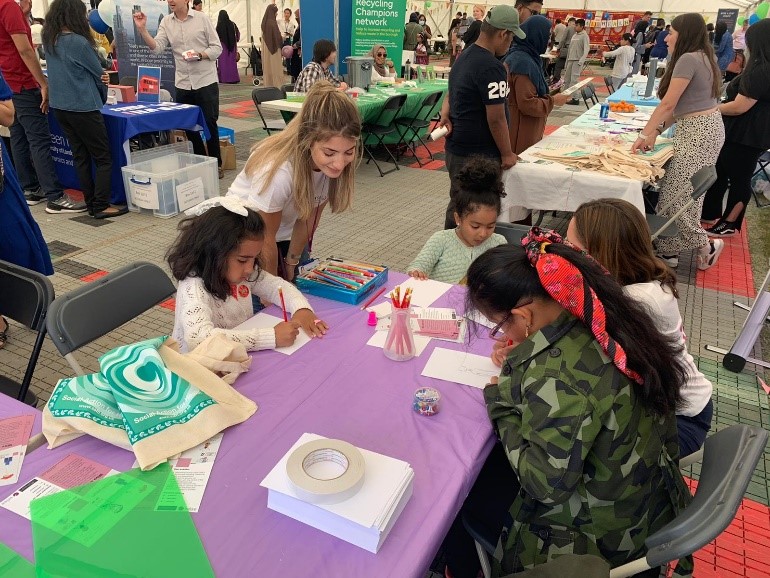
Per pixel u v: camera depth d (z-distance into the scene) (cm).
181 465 110
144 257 375
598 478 110
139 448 110
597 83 1392
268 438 120
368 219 474
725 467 111
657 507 117
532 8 414
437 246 235
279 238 220
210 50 512
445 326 171
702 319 336
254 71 1262
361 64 627
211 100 527
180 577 88
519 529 121
